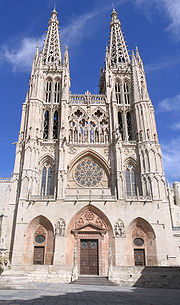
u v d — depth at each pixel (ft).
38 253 163.32
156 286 116.88
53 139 203.41
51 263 157.69
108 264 146.61
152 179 181.78
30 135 195.42
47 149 198.49
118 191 176.96
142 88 220.43
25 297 52.37
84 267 161.27
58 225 163.32
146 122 205.36
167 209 178.91
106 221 169.78
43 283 118.93
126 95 233.55
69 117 215.31
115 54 265.13
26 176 179.52
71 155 198.49
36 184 185.37
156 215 168.14
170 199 247.91
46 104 220.43
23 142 199.31
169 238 171.01
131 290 92.27
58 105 220.84
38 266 134.82
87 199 170.40
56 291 74.90
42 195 174.19
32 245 164.25
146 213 168.66
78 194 176.96
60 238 160.04
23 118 213.46
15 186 183.21
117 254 157.38
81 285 114.21
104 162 197.47
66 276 128.77
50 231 166.20
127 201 171.63
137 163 196.85
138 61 248.52
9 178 227.20
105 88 235.81
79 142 207.21
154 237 164.04
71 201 170.40
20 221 164.35
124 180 183.83
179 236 181.27
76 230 166.71
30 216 166.09
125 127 215.10
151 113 222.07
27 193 173.78
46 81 234.99
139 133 204.64
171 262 164.35
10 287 78.07
